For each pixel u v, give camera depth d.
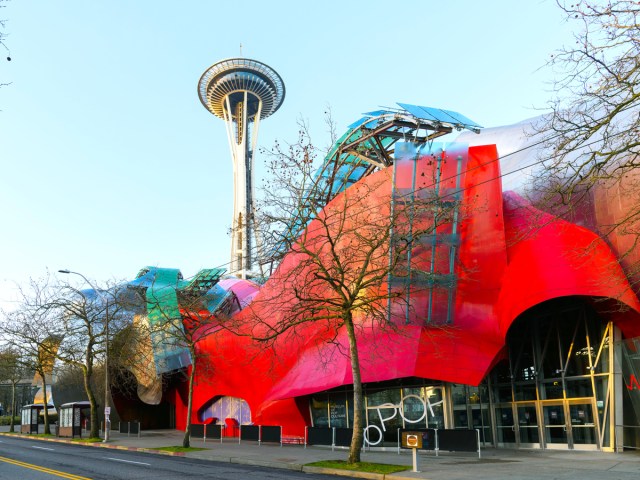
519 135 30.88
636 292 19.64
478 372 22.83
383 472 15.65
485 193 23.34
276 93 129.12
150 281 41.59
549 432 22.88
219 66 123.44
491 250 23.45
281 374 31.62
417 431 15.81
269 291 32.59
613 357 20.61
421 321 24.47
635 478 13.40
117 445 30.58
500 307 23.47
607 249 20.59
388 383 26.88
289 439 29.06
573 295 20.72
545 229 22.52
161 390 41.81
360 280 19.34
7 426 72.25
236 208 107.81
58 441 37.41
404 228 22.23
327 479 15.33
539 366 23.67
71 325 38.94
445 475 14.73
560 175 23.42
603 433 20.75
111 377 41.97
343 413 28.80
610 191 20.75
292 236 20.62
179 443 30.77
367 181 26.22
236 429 36.69
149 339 37.75
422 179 23.88
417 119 30.58
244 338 34.81
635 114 20.72
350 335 18.94
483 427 24.89
